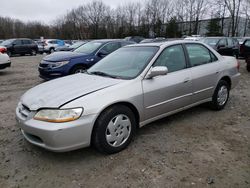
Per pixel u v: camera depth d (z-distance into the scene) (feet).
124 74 12.09
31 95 11.01
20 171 9.63
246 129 13.33
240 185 8.67
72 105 9.46
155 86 11.84
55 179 9.14
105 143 10.27
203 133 12.82
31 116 9.77
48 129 9.15
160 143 11.70
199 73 14.15
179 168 9.67
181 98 13.26
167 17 180.45
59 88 11.03
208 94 15.14
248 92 21.70
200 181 8.88
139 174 9.33
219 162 10.07
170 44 13.52
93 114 9.73
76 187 8.68
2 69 35.42
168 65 12.93
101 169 9.69
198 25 163.63
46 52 90.27
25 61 54.80
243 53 43.65
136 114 11.50
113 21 206.69
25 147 11.46
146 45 13.94
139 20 191.83
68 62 23.70
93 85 10.91
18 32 214.07
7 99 19.86
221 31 140.97
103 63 14.16
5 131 13.25
